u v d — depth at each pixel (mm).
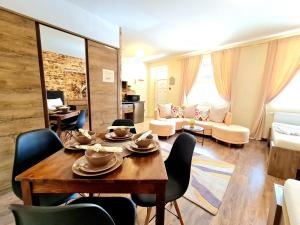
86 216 536
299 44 3156
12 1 1742
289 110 3455
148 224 1410
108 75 3117
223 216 1518
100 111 3043
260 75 3732
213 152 3096
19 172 1210
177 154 1426
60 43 2670
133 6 2387
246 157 2869
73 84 3053
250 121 3979
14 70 1828
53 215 505
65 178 830
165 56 5492
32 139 1320
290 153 2145
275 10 2391
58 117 2701
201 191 1884
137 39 3768
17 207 518
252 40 3701
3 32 1711
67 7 2279
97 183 861
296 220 766
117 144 1318
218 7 2352
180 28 3135
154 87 6609
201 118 4332
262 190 1923
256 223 1438
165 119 4434
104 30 2889
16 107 1874
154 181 840
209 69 4711
